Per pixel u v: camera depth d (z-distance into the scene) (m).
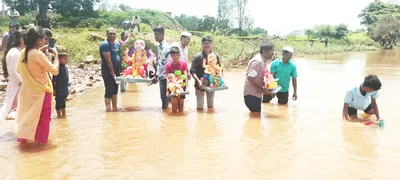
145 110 7.92
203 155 5.02
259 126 6.56
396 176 4.30
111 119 7.06
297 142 5.61
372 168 4.55
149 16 54.59
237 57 20.02
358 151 5.18
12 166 4.62
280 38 55.75
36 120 5.33
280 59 8.70
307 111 7.84
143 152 5.14
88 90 10.66
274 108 8.17
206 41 7.89
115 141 5.66
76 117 7.21
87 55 18.16
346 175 4.33
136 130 6.28
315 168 4.55
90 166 4.62
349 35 72.44
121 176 4.30
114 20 47.59
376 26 63.28
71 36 20.59
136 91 10.61
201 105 8.01
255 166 4.61
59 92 7.11
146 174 4.36
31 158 4.91
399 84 11.96
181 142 5.61
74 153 5.11
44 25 27.81
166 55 7.79
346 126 6.55
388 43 62.12
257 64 7.36
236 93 10.17
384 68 18.77
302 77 14.36
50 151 5.19
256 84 7.36
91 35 21.25
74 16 45.84
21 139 5.49
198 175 4.32
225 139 5.76
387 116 7.29
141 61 7.95
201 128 6.41
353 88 6.93
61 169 4.52
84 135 5.98
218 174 4.35
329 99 9.28
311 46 47.34
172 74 7.58
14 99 6.32
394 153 5.10
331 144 5.50
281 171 4.45
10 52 6.24
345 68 18.89
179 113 7.61
